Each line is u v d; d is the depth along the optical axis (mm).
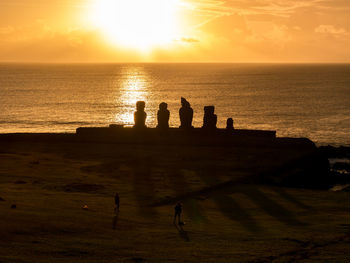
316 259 34344
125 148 94188
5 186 58844
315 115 193125
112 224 42656
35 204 47844
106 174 71125
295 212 53188
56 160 81438
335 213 52969
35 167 74000
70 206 48844
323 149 111188
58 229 38406
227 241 38969
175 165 78812
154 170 74750
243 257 34250
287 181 73312
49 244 34125
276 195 62062
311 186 76688
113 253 33438
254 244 38312
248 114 197000
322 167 87312
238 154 88500
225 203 56719
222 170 75500
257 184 69500
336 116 189750
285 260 33875
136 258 32438
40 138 104250
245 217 49969
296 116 190375
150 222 45219
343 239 40469
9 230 36281
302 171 78250
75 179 66188
